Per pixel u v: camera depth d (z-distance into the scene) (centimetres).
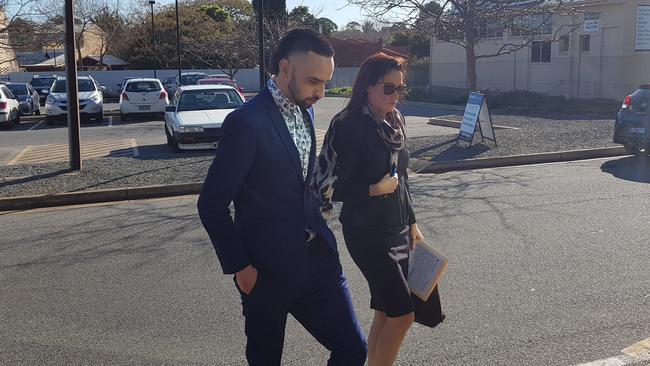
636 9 2616
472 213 845
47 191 1023
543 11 1862
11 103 2286
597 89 2777
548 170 1185
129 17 6094
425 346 451
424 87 3716
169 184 1056
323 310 317
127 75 4862
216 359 440
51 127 2250
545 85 2995
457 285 572
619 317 495
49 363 438
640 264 620
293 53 291
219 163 285
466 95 3048
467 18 1844
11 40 3045
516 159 1283
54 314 528
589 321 488
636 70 2633
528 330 474
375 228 348
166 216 874
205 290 577
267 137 289
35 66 6062
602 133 1593
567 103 2514
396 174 353
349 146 341
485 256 655
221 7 5859
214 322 505
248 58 3941
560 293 548
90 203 1000
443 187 1036
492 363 423
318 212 322
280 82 298
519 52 3109
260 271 298
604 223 776
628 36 2638
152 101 2403
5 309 542
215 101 1584
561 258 643
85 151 1566
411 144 1487
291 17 3800
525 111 2373
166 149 1554
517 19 2103
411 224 375
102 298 563
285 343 464
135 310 533
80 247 729
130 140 1783
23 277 627
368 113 346
